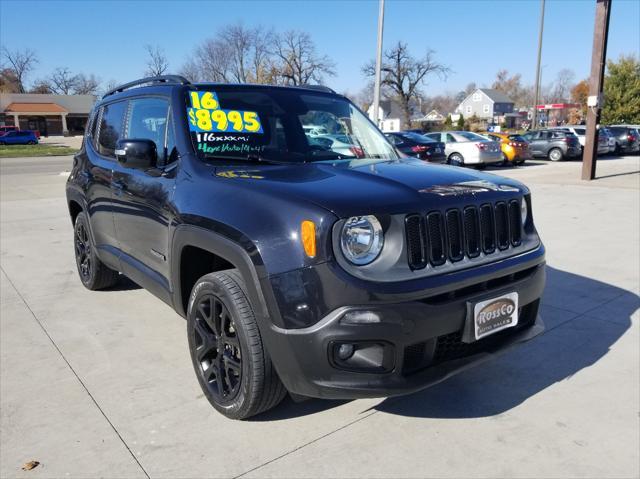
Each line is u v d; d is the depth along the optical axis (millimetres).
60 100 73875
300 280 2400
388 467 2586
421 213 2533
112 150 4309
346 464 2607
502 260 2857
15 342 4020
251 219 2580
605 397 3225
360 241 2416
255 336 2648
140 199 3582
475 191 2801
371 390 2438
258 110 3615
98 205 4426
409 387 2479
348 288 2350
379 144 3936
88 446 2744
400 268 2473
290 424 2939
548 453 2693
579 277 5574
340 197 2488
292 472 2549
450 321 2566
